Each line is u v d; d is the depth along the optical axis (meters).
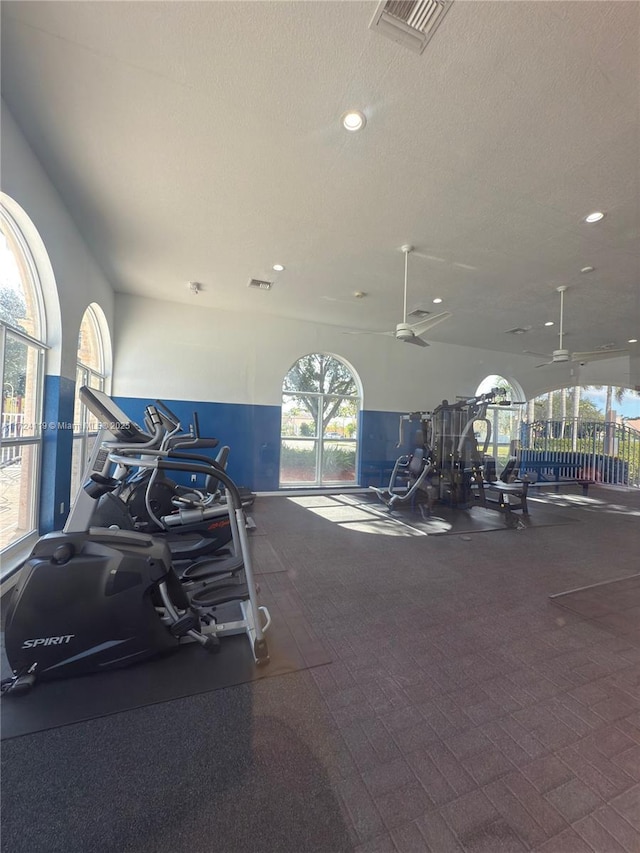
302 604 2.66
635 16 1.61
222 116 2.27
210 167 2.74
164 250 4.06
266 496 6.38
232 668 1.92
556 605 2.73
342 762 1.39
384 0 1.60
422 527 4.88
